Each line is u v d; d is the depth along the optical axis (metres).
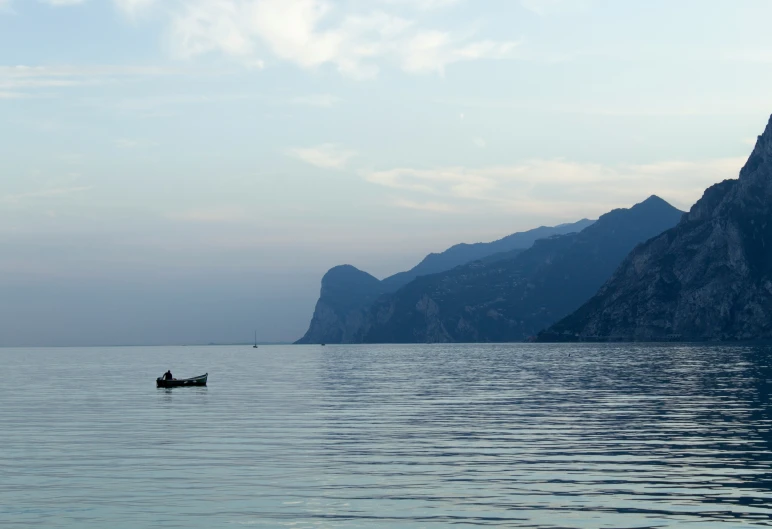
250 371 156.25
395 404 72.38
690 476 35.22
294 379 122.19
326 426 54.44
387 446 44.66
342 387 99.88
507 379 116.69
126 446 45.12
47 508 30.30
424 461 39.62
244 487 33.69
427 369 160.25
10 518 28.97
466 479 35.06
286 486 33.88
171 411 66.38
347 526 27.83
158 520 28.62
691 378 108.06
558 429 51.66
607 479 34.75
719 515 28.66
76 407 71.31
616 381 105.69
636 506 29.98
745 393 79.69
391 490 33.00
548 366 164.50
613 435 48.34
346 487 33.59
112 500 31.48
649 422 54.88
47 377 135.12
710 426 52.16
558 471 36.69
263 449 43.75
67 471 37.28
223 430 52.38
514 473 36.31
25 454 42.34
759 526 27.28
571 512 29.27
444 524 27.98
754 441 45.19
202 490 33.16
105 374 148.12
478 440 46.88
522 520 28.33
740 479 34.50
